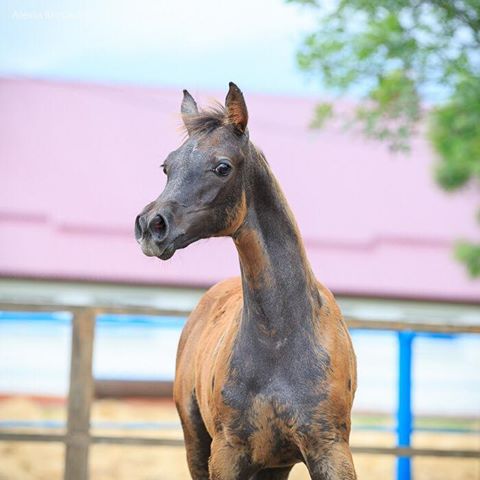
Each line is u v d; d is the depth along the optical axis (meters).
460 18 11.30
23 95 26.30
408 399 9.09
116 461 11.58
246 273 5.23
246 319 5.26
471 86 11.16
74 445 8.48
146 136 25.50
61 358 16.47
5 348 16.36
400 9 11.47
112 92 26.80
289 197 24.81
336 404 5.16
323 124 12.74
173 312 8.62
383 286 22.80
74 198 24.03
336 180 25.50
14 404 15.00
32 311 8.53
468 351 18.00
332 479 5.08
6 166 24.56
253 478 5.95
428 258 23.80
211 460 5.32
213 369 5.46
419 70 11.57
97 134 25.48
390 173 25.98
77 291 21.81
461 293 22.78
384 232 24.41
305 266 5.32
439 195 25.56
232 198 5.00
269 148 25.80
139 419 14.37
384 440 13.83
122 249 22.75
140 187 24.45
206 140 5.01
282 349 5.17
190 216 4.88
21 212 23.52
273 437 5.21
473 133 12.11
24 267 21.70
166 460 11.71
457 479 11.30
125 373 16.98
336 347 5.28
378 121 12.06
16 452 11.77
